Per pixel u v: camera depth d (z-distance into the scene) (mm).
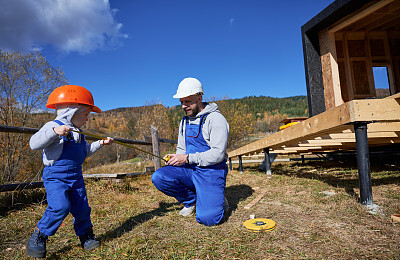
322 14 6941
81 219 2037
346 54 7785
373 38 8273
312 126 3189
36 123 15070
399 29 8297
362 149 2488
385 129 3703
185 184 2678
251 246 1821
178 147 3035
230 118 21828
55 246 2088
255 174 6043
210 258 1680
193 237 2082
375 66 8281
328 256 1580
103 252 1893
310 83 7609
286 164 8234
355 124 2529
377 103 2371
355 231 1929
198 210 2432
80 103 2086
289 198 3176
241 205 3053
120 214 2924
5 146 12750
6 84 13930
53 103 2059
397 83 8211
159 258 1728
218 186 2422
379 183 3611
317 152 7336
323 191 3355
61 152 1937
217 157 2375
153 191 4395
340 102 7055
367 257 1531
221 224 2398
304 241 1833
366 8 6137
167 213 2867
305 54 7762
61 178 1921
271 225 2162
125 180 5387
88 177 5055
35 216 2982
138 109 25078
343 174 4758
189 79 2676
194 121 2703
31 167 12820
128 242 2021
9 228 2592
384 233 1846
